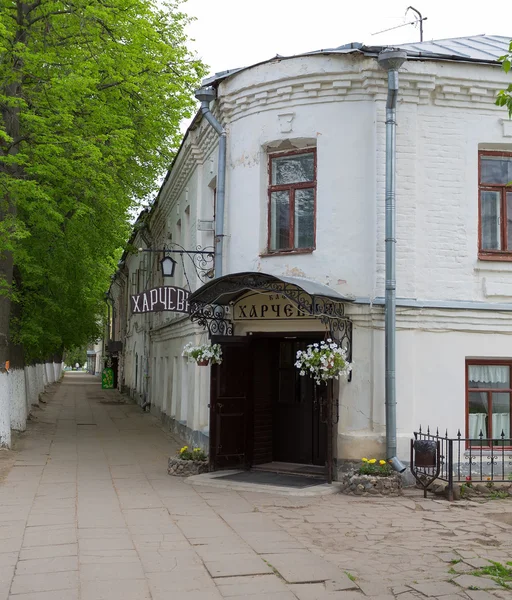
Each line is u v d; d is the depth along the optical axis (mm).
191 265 17031
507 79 11688
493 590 5883
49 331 19797
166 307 13141
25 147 14398
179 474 12070
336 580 6113
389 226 11031
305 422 12750
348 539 7590
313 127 11734
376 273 11172
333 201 11516
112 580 6082
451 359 11406
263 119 12203
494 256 11773
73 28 14930
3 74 13836
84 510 9070
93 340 30141
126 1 14523
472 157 11719
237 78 12492
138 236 30766
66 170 13820
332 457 10859
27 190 13141
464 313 11438
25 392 20594
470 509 9234
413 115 11523
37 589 5824
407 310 11219
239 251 12492
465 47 13664
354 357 11148
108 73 15266
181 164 17641
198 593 5773
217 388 12008
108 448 16094
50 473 12234
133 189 19094
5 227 13219
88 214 16203
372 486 10094
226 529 8008
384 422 11008
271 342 13117
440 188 11594
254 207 12273
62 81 13234
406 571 6410
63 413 26688
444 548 7227
